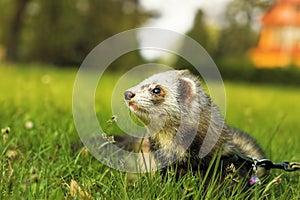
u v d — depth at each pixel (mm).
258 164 846
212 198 789
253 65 5828
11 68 4535
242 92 3500
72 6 6906
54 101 1701
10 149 961
